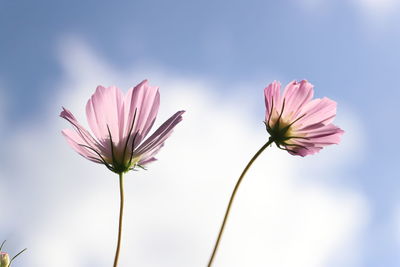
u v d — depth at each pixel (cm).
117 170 60
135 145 60
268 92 65
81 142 60
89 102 60
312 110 65
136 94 61
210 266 54
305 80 65
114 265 55
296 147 65
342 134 65
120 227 55
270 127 65
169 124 60
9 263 60
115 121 60
